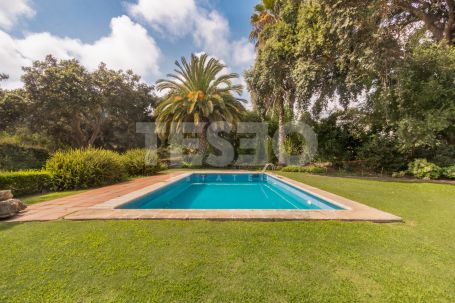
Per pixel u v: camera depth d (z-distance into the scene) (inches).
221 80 565.0
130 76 828.6
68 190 238.2
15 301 64.1
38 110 581.9
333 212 143.8
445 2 382.9
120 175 309.9
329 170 476.4
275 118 583.2
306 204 227.8
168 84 575.5
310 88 392.5
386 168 419.8
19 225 119.7
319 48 366.6
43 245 96.2
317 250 93.8
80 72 656.4
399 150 379.6
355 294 67.8
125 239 102.1
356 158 475.8
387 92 339.0
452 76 313.4
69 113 646.5
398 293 68.6
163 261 84.4
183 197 269.4
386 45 325.1
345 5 313.7
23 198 191.8
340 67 371.6
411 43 345.4
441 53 318.0
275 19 517.7
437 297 67.1
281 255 89.4
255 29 583.2
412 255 91.4
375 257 89.4
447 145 372.5
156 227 116.6
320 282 73.1
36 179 222.7
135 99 800.3
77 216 132.4
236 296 66.2
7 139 618.5
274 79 437.4
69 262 83.4
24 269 78.9
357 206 161.9
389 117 361.4
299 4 403.5
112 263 82.7
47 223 122.6
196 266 81.2
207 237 104.7
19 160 539.5
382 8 323.6
